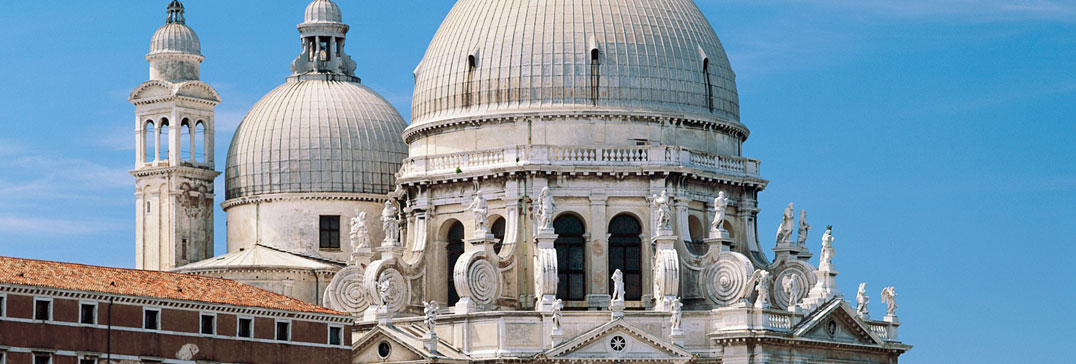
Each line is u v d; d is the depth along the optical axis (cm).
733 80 14750
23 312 10931
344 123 15612
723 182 14275
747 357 12912
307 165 15412
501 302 13675
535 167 13762
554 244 13788
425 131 14475
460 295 13462
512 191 13838
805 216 14512
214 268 14700
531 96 14050
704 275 13712
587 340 13012
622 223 13975
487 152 13988
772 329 12962
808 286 14212
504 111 14062
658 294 13488
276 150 15462
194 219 15300
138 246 15362
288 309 12256
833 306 13488
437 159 14250
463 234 14188
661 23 14375
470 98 14225
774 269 14238
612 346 13088
